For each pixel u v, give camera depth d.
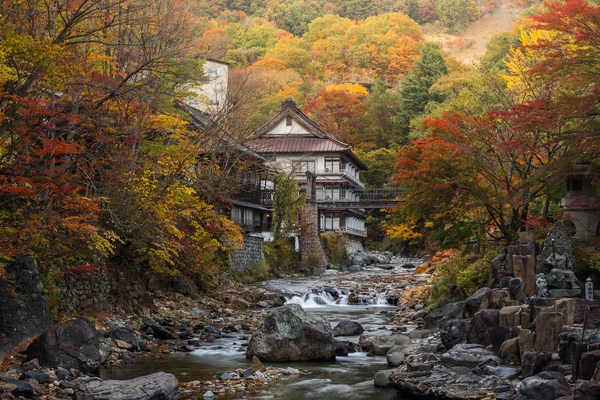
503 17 198.75
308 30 151.38
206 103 30.20
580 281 19.66
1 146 15.38
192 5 25.45
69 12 19.70
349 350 19.16
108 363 16.92
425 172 26.06
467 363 14.55
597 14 19.94
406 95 93.06
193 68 23.72
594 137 20.73
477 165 25.91
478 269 24.28
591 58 20.97
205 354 18.62
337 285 40.97
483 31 193.25
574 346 12.02
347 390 14.09
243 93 34.47
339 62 130.00
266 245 51.31
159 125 22.20
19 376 13.74
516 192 26.33
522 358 13.25
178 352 18.94
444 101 84.00
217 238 33.91
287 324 17.94
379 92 101.62
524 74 28.33
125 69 22.27
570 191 23.55
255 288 36.16
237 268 42.59
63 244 18.30
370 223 88.31
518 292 18.81
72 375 14.55
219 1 140.62
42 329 16.80
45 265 19.30
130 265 26.25
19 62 15.30
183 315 26.20
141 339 19.91
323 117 95.69
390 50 131.62
